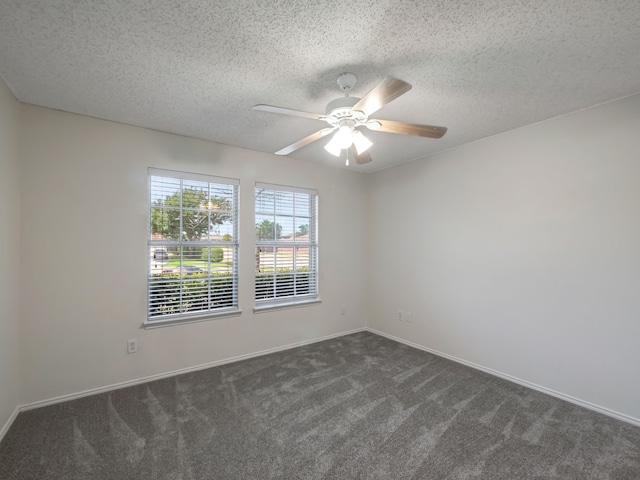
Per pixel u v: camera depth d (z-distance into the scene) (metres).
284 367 3.20
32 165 2.39
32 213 2.38
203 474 1.73
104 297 2.67
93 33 1.59
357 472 1.75
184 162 3.08
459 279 3.37
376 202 4.44
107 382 2.68
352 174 4.46
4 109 2.05
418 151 3.58
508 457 1.87
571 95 2.26
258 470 1.76
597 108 2.40
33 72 1.96
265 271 3.69
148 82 2.08
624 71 1.95
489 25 1.54
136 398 2.55
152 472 1.73
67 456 1.85
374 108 1.79
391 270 4.20
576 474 1.74
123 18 1.48
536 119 2.69
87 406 2.41
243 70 1.93
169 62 1.85
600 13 1.45
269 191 3.73
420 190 3.82
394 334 4.14
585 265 2.46
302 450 1.93
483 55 1.78
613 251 2.32
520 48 1.72
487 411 2.38
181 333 3.06
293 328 3.85
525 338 2.82
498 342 3.02
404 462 1.83
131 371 2.79
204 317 3.18
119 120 2.70
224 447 1.95
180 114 2.58
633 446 1.98
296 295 3.96
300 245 4.02
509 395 2.63
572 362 2.52
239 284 3.43
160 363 2.94
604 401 2.35
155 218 2.98
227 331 3.34
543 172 2.71
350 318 4.42
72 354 2.53
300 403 2.48
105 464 1.79
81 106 2.44
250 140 3.22
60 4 1.39
